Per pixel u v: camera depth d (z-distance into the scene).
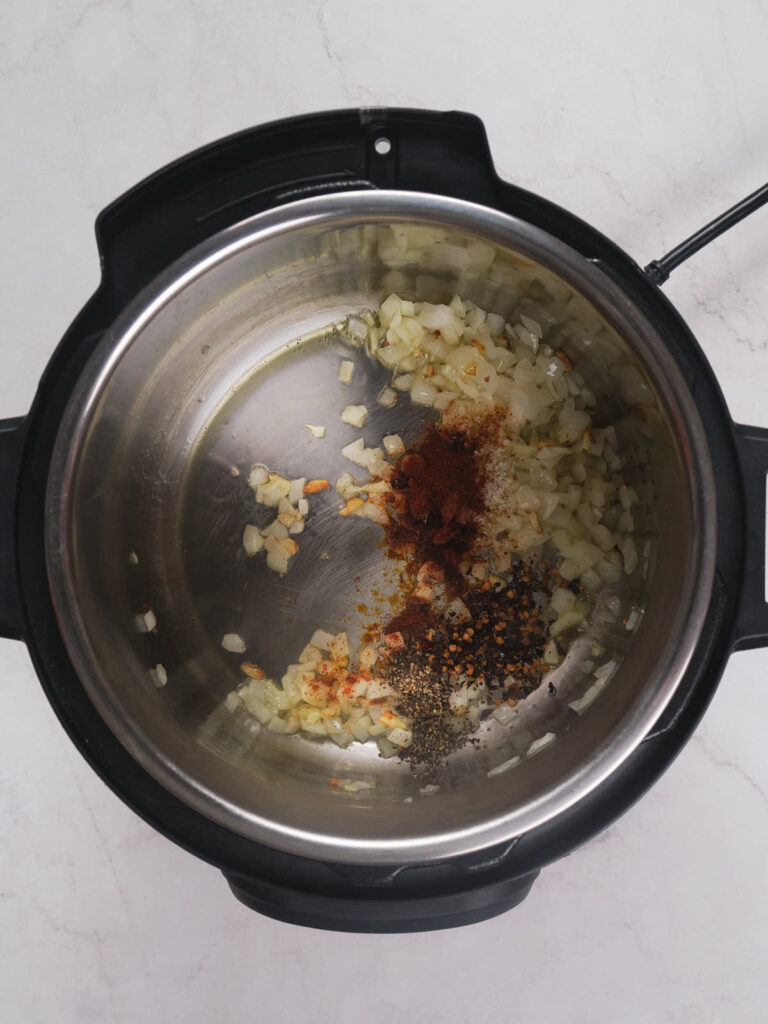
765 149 0.42
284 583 0.40
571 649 0.39
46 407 0.31
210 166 0.30
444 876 0.31
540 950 0.43
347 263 0.37
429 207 0.30
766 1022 0.43
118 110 0.42
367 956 0.43
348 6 0.42
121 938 0.42
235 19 0.42
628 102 0.42
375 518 0.40
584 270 0.30
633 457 0.37
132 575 0.39
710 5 0.42
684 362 0.31
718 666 0.31
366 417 0.40
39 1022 0.42
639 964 0.43
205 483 0.40
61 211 0.42
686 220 0.42
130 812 0.43
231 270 0.33
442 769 0.38
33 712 0.42
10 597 0.31
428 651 0.39
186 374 0.39
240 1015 0.42
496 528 0.40
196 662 0.39
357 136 0.30
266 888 0.33
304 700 0.39
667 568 0.33
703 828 0.43
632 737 0.29
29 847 0.43
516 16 0.43
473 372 0.40
